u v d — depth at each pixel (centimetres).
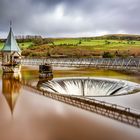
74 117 1727
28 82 3709
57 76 4491
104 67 5309
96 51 13288
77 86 4075
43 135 1362
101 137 1322
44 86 3472
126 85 3456
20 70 5603
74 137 1328
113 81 3878
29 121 1639
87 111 1895
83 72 5134
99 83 4038
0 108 2019
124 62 5359
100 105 2084
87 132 1400
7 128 1491
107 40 18700
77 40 19788
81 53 12988
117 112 1848
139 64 4794
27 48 16750
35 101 2302
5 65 5112
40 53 14062
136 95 2666
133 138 1309
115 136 1340
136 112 1886
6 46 5412
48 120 1655
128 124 1544
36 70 5628
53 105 2122
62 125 1537
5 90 2930
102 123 1571
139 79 3859
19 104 2175
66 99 2441
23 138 1319
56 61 7562
